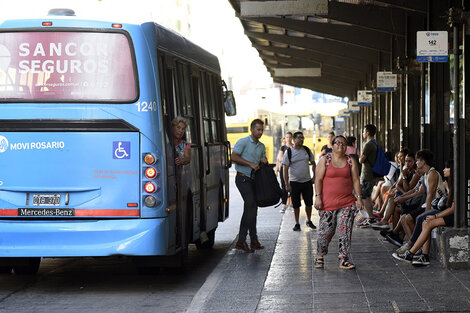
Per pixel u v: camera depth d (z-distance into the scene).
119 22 10.54
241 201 30.02
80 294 10.57
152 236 10.40
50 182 10.49
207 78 14.50
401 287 9.77
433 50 12.14
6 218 10.55
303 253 13.51
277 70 49.06
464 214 11.15
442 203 11.78
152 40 10.60
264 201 13.88
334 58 43.00
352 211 11.59
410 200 14.00
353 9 25.50
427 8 20.02
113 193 10.46
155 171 10.44
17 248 10.45
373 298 9.13
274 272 11.43
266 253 13.69
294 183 17.56
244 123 63.97
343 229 11.55
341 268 11.51
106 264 13.61
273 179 13.95
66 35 10.54
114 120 10.46
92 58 10.52
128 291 10.79
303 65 49.44
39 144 10.52
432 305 8.55
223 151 15.66
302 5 19.47
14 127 10.52
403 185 15.95
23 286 11.23
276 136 63.75
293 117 64.12
